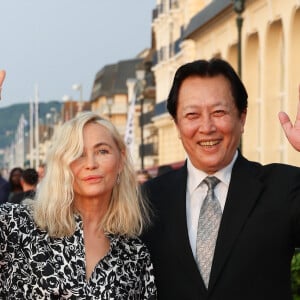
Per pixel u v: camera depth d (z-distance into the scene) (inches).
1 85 192.7
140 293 192.7
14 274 183.2
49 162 187.6
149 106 2588.6
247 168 201.6
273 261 193.8
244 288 192.2
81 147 187.0
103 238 191.2
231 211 196.1
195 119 199.5
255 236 193.6
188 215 201.3
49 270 182.2
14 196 469.4
